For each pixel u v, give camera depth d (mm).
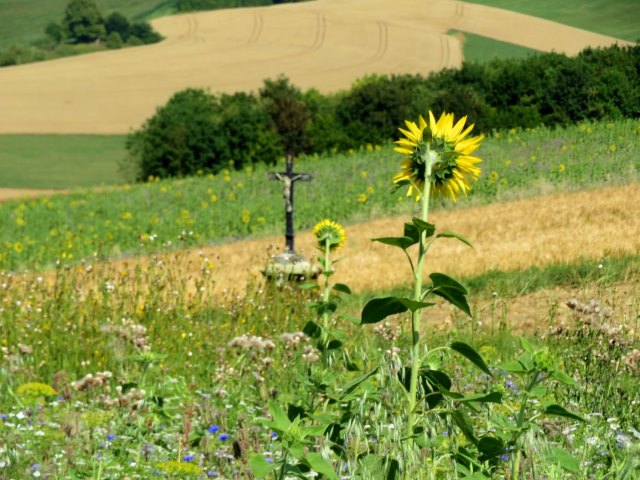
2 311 17984
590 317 11797
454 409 5762
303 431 5309
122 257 50156
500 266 29953
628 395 10023
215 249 46656
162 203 71438
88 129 165250
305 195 68062
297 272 23297
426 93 105125
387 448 5695
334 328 15555
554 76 100688
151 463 9461
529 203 46938
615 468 7184
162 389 14523
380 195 61312
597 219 39500
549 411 5824
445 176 5910
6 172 132750
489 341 18219
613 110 96125
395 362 5824
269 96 119375
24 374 14977
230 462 9539
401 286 29844
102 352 16578
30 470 9266
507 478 6277
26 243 53031
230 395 13258
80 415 11406
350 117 103250
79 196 80438
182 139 100000
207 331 19000
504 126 96438
